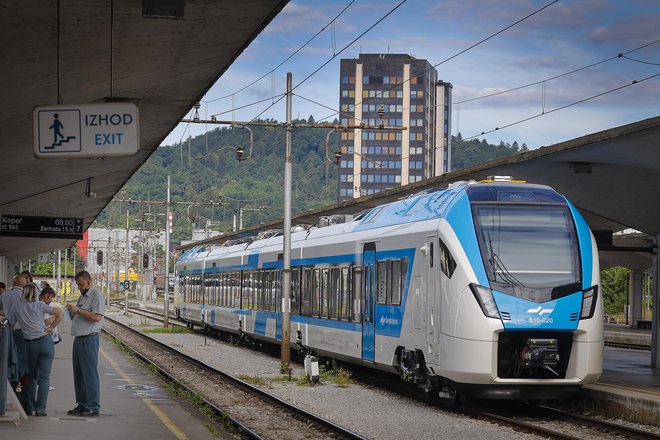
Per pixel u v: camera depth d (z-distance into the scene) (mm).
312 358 22656
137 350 34344
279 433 14922
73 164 23469
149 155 24453
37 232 29531
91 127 11586
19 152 19359
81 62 12977
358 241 22328
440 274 17078
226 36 12852
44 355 13875
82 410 14070
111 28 11648
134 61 13547
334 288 24109
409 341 18609
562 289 16328
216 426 13922
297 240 28234
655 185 21781
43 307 13914
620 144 18594
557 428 15414
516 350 16312
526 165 21562
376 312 20781
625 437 14367
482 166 21922
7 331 12930
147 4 10875
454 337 16359
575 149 19406
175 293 52844
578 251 16703
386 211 21531
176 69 14609
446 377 16688
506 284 16219
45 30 11266
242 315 34844
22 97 14172
